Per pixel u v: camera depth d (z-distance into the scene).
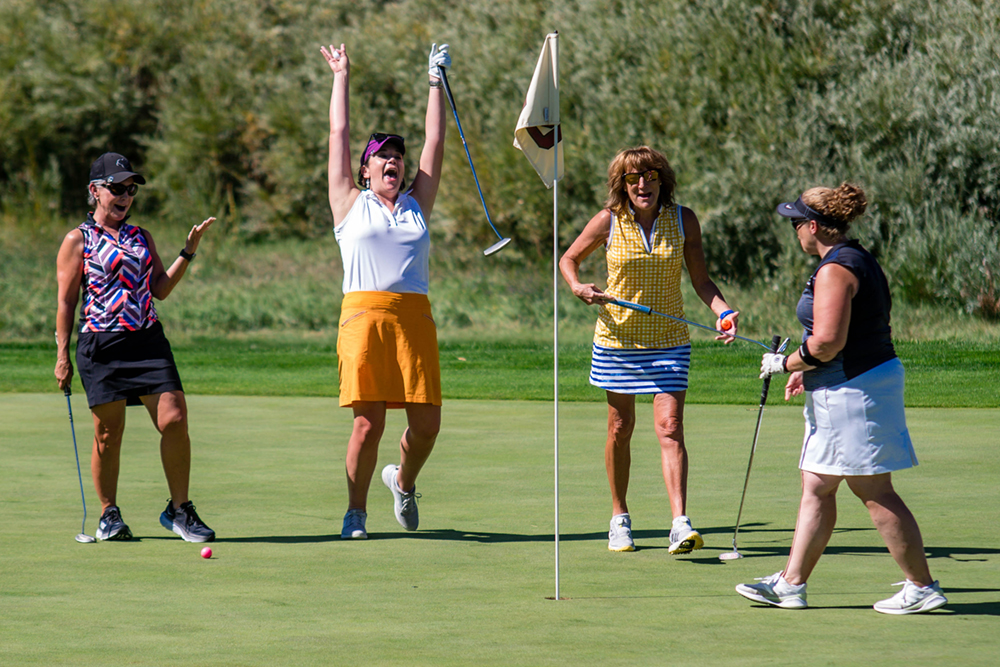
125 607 13.34
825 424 13.38
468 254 81.62
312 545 17.30
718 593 14.16
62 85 98.56
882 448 13.23
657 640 11.81
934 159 67.25
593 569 15.62
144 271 18.41
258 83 100.69
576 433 29.22
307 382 43.19
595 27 79.25
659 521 19.17
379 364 18.19
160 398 17.80
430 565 15.83
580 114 79.50
